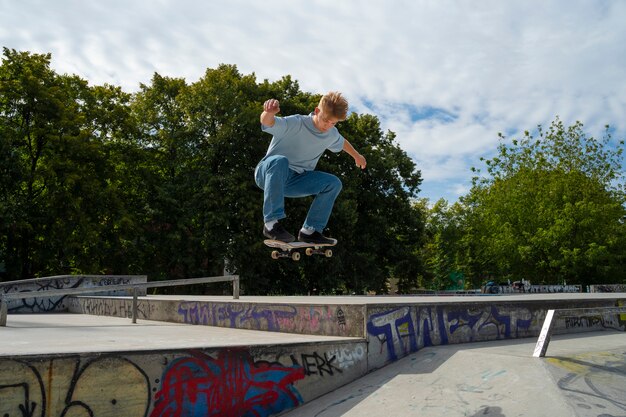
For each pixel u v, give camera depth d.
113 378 3.38
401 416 3.79
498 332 6.26
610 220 29.73
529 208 30.69
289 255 4.95
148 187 24.17
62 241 19.67
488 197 32.62
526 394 3.88
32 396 3.08
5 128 19.38
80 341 4.32
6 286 11.59
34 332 5.49
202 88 23.55
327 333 5.39
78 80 22.94
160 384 3.58
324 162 24.44
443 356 5.08
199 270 23.64
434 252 47.00
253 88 25.19
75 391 3.23
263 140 23.11
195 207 22.48
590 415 3.53
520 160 34.09
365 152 27.23
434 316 5.69
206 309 7.25
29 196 20.41
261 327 6.27
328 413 4.07
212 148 23.08
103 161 22.00
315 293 26.55
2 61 20.09
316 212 4.66
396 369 4.91
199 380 3.76
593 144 33.47
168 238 22.86
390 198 28.39
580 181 31.02
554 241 28.73
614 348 5.78
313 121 4.39
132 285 7.39
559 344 5.95
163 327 6.69
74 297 12.00
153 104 25.38
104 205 21.38
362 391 4.45
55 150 20.25
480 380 4.30
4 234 19.53
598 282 30.80
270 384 4.16
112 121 23.27
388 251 28.06
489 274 40.59
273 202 4.29
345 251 25.78
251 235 23.09
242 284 23.02
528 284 29.91
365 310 5.00
